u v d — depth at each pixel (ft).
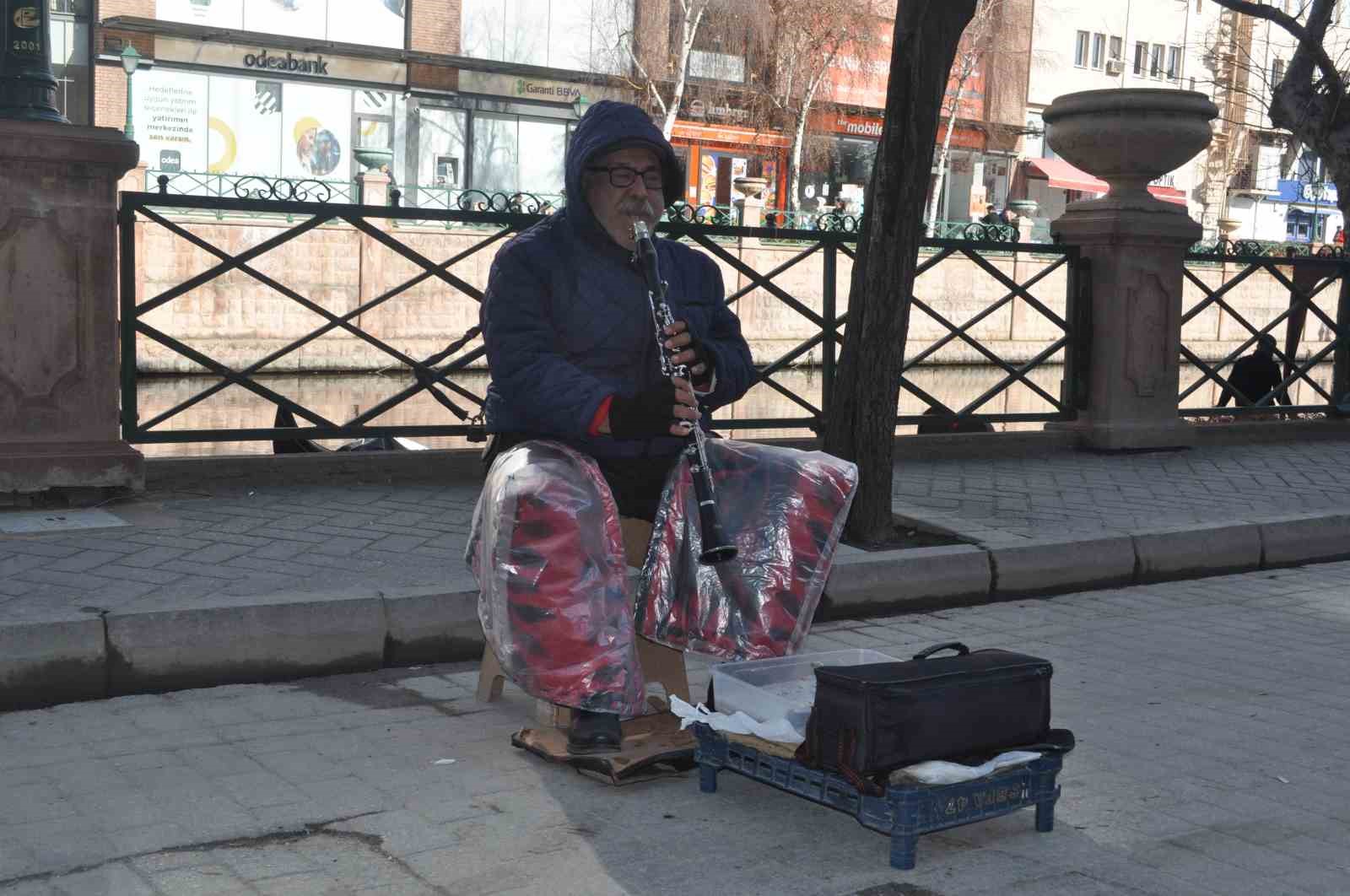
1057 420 32.01
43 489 20.53
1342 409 36.60
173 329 79.61
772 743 11.47
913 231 20.48
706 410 14.32
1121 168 31.45
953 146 148.36
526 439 13.79
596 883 10.15
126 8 104.88
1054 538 21.45
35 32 20.79
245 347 80.23
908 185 20.51
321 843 10.75
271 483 23.11
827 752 10.85
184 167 108.47
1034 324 109.09
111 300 20.98
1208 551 22.66
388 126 116.67
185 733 13.39
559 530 12.53
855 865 10.61
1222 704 15.33
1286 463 30.83
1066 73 161.68
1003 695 11.09
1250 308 112.16
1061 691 15.70
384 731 13.66
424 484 23.81
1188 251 33.68
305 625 15.48
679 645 13.61
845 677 10.75
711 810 11.77
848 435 20.92
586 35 124.77
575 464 12.94
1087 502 25.04
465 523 20.61
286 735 13.43
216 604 15.24
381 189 85.35
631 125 13.48
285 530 19.61
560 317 13.62
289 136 112.47
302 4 112.16
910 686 10.63
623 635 12.62
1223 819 11.78
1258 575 22.86
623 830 11.22
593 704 12.34
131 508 20.71
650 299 13.65
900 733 10.60
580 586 12.53
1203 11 171.83
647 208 13.75
